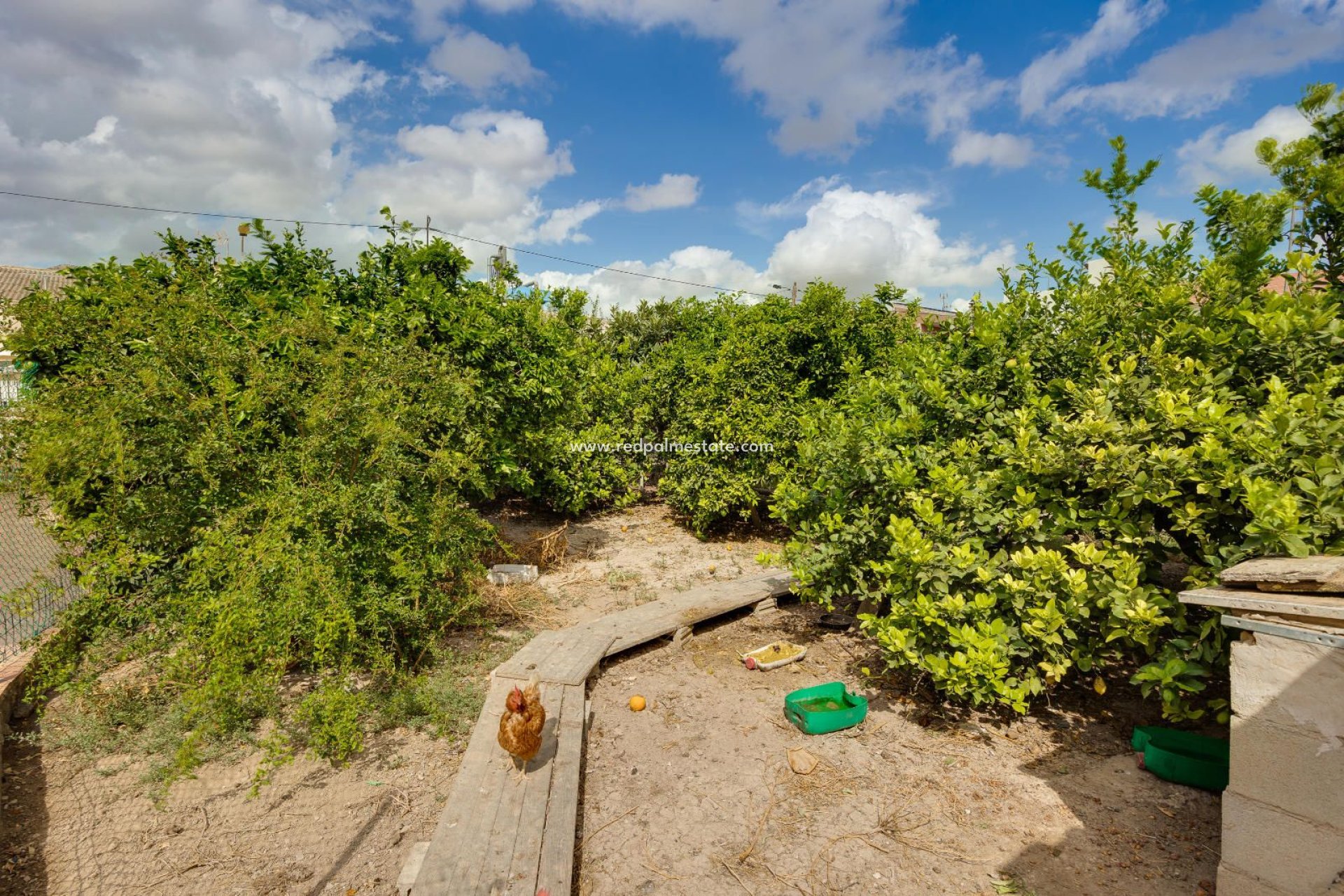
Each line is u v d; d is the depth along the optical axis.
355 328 5.52
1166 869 3.14
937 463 5.02
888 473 4.85
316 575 4.17
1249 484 3.15
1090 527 4.12
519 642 5.76
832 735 4.48
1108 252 6.05
